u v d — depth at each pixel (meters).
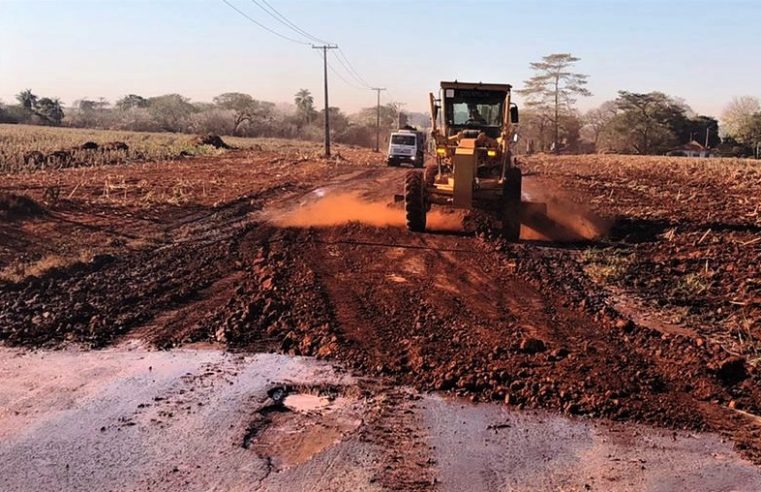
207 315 8.90
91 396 6.52
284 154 50.03
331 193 23.20
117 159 36.62
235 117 110.12
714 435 5.86
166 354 7.63
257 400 6.48
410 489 5.01
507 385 6.73
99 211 17.09
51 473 5.18
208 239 14.07
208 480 5.11
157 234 14.41
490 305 9.45
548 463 5.39
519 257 12.36
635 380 6.87
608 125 93.94
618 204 20.67
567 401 6.40
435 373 7.01
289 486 5.04
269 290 9.94
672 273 11.40
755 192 24.95
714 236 14.70
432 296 9.84
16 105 108.62
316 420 6.11
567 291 10.20
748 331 8.45
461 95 14.94
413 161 41.59
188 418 6.10
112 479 5.11
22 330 8.20
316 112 126.75
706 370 7.06
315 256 12.45
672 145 89.44
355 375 7.07
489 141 14.38
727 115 84.50
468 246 13.48
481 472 5.25
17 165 29.69
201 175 29.30
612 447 5.65
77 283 10.28
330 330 8.27
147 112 116.12
